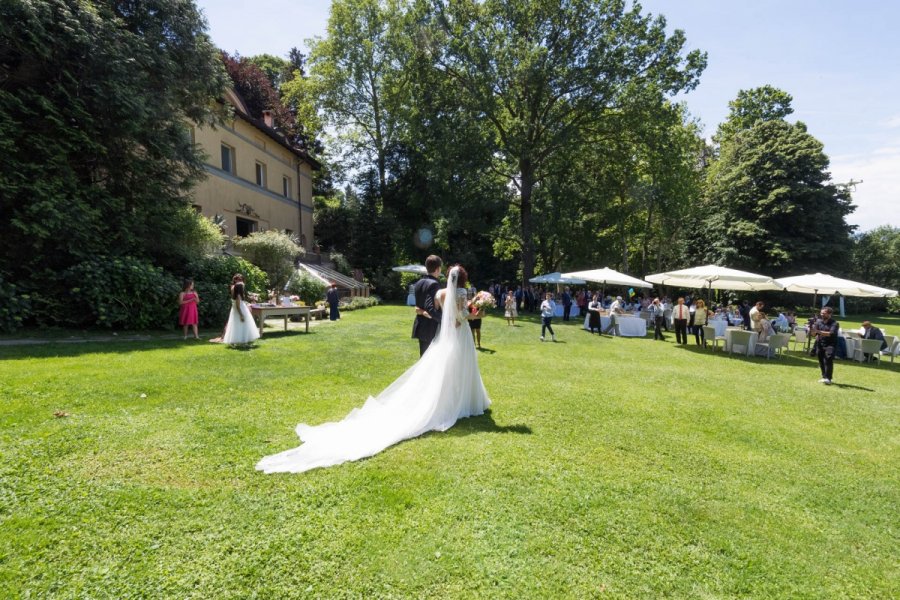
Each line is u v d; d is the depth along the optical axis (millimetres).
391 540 2744
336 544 2680
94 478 3301
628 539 2914
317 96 33188
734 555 2836
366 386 6535
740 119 39156
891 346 13102
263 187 24328
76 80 10195
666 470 4102
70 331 9867
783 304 34094
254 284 14453
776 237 32688
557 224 26672
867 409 7125
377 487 3391
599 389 7301
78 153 10906
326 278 24203
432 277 5496
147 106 11367
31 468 3375
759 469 4301
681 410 6266
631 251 40125
